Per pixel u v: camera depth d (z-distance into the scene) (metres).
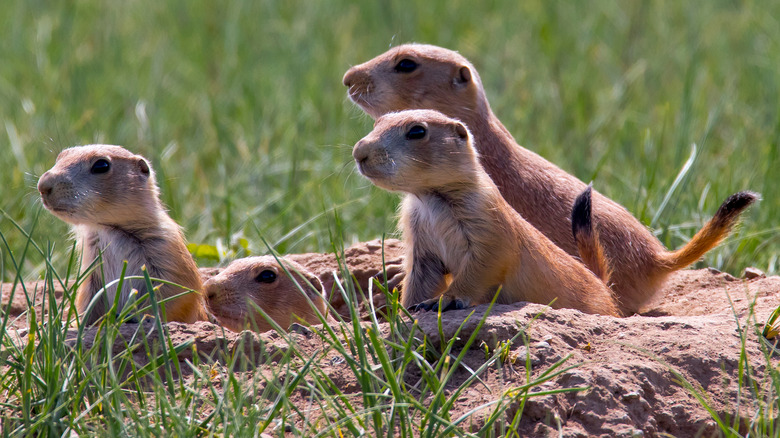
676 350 7.70
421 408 6.43
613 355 7.59
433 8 26.53
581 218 9.94
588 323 8.06
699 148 15.16
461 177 8.75
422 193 8.99
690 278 11.28
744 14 26.22
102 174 8.99
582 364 6.95
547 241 9.59
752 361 7.65
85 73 21.62
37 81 20.94
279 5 26.95
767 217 13.77
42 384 6.90
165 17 26.80
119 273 9.18
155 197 9.39
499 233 8.72
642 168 15.62
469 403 6.96
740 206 10.07
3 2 26.81
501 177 11.23
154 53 24.02
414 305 8.78
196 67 23.38
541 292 9.09
